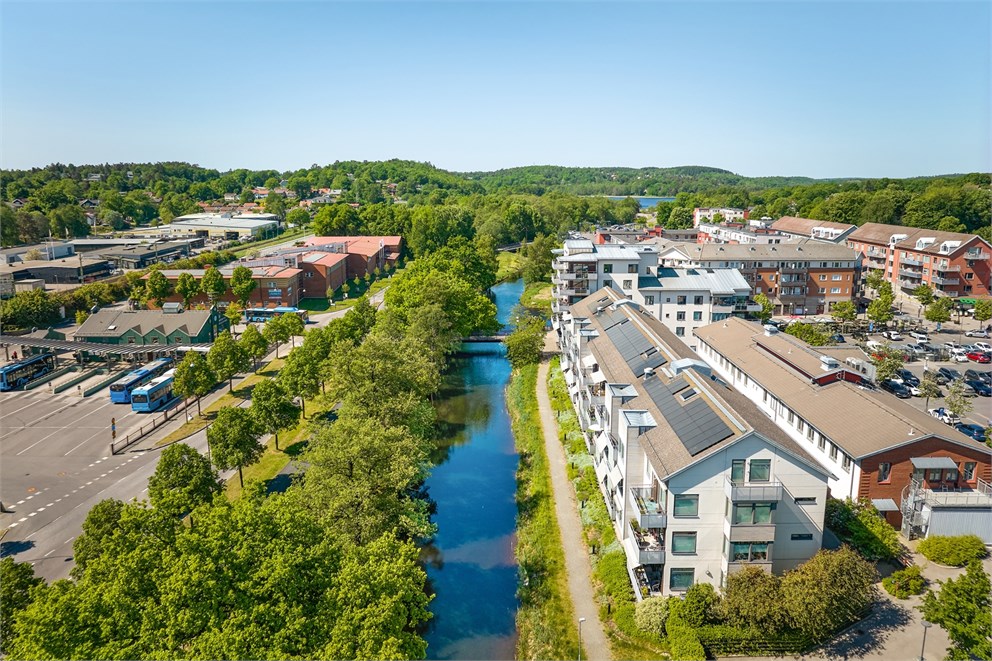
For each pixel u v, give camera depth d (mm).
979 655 37812
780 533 47812
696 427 49562
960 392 82500
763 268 146375
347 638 32562
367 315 118812
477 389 108938
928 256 151750
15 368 104562
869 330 127625
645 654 44875
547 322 145375
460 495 73188
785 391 73688
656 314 111938
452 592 56188
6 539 60219
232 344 100562
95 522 46719
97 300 150750
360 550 41406
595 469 68812
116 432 85188
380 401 67938
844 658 42812
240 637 30891
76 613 32406
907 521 56156
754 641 43594
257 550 36594
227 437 64938
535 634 49062
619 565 52781
